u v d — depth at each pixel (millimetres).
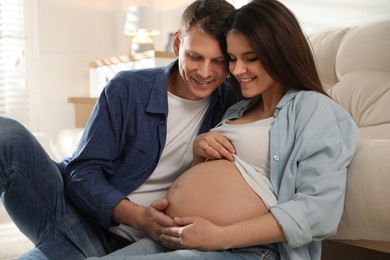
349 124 864
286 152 869
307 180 812
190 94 1072
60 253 953
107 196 937
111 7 3508
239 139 923
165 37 3430
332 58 1754
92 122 1028
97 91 3018
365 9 1927
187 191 878
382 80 1472
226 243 754
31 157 946
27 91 3191
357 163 818
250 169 876
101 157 997
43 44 3225
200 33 952
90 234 1009
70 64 3346
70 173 1006
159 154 1033
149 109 1016
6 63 3096
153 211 867
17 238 1755
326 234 795
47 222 994
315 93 906
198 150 964
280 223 759
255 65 912
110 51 3531
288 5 2314
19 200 973
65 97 3338
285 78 914
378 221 778
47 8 3221
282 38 889
